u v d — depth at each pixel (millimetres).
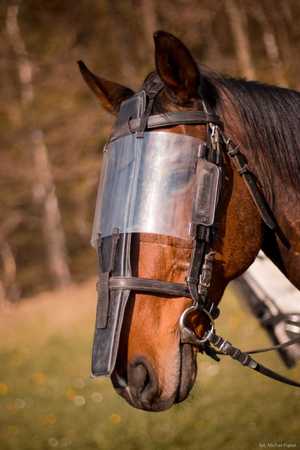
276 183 3357
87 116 27516
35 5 27922
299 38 17828
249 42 20094
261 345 11039
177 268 3113
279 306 5688
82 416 9414
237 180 3242
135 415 8859
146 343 3053
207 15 20656
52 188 29781
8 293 32594
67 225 32656
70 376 11828
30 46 28094
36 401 10523
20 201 32375
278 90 3549
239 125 3320
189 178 3170
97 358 3039
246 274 5840
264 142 3346
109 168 3371
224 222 3195
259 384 9070
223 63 20297
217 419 8289
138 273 3109
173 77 3221
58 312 19469
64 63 27359
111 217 3232
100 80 3791
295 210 3389
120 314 3041
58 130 28281
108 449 8234
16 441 8938
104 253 3215
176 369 3033
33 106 28125
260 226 3301
